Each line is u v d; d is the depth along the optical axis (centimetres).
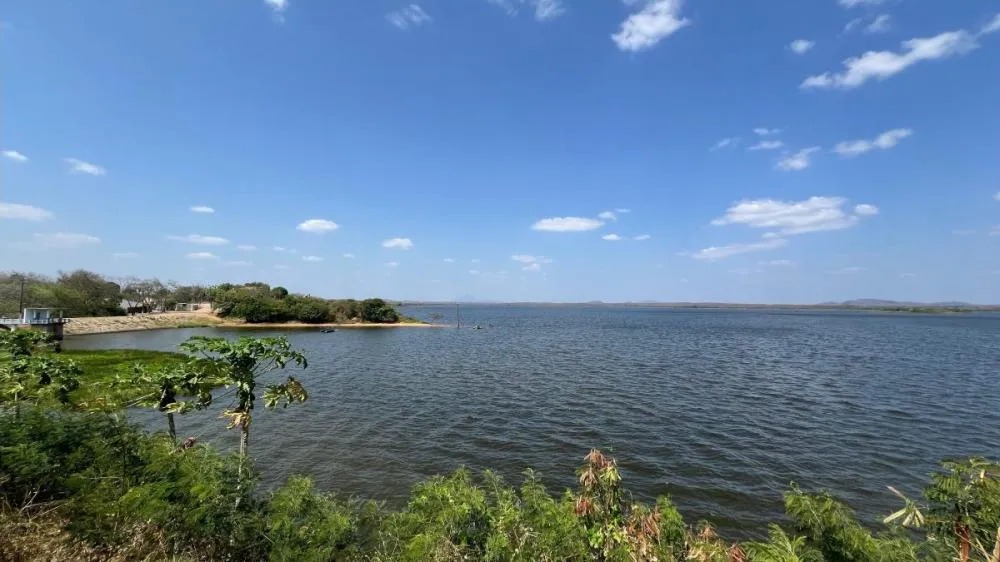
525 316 19250
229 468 680
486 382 3478
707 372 3941
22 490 627
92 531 563
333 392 3089
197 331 8981
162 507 565
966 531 482
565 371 4022
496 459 1789
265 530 601
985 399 2869
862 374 3847
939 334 8950
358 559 590
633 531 559
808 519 545
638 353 5441
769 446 1941
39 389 923
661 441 2006
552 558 522
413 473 1644
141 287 13050
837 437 2064
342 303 11750
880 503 1427
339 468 1680
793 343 6831
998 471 505
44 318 6181
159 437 779
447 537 546
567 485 1558
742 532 1257
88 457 677
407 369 4191
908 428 2216
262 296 11594
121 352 4281
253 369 795
